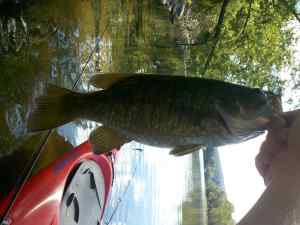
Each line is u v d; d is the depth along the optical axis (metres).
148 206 1.44
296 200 0.19
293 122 0.24
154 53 1.85
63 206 0.71
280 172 0.20
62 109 0.40
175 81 0.36
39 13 0.87
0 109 0.72
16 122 0.75
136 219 1.28
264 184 0.23
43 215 0.65
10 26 0.76
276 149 0.23
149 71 1.81
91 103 0.39
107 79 0.38
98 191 0.83
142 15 1.75
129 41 1.57
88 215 0.79
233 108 0.34
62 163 0.72
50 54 0.90
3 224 0.59
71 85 0.99
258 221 0.19
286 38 2.06
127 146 1.21
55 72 0.91
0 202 0.63
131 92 0.37
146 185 1.45
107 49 1.31
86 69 1.09
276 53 2.03
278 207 0.19
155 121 0.36
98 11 1.23
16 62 0.77
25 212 0.63
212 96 0.35
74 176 0.73
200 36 2.14
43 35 0.87
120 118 0.37
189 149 0.36
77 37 1.05
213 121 0.35
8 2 0.77
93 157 0.80
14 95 0.76
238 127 0.34
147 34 1.79
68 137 0.90
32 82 0.81
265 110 0.33
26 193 0.65
